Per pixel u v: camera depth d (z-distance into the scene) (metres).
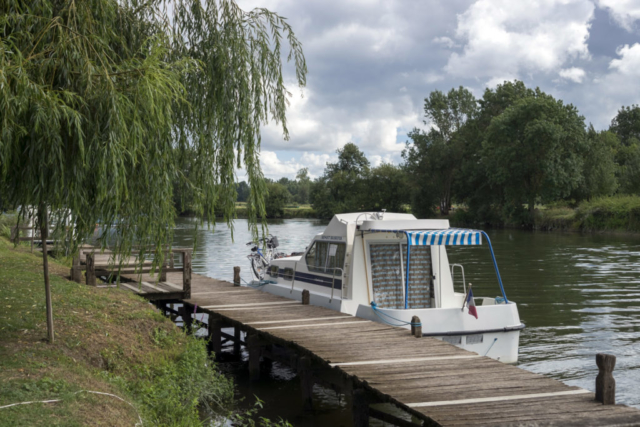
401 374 7.48
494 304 10.81
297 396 9.90
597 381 6.36
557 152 58.09
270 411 9.02
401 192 88.62
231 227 8.79
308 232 57.00
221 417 8.61
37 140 5.43
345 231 12.46
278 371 11.71
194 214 8.44
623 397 9.15
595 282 21.44
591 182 60.62
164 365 8.67
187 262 14.52
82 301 10.83
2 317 8.89
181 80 8.41
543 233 53.69
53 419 5.11
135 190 6.67
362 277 11.96
